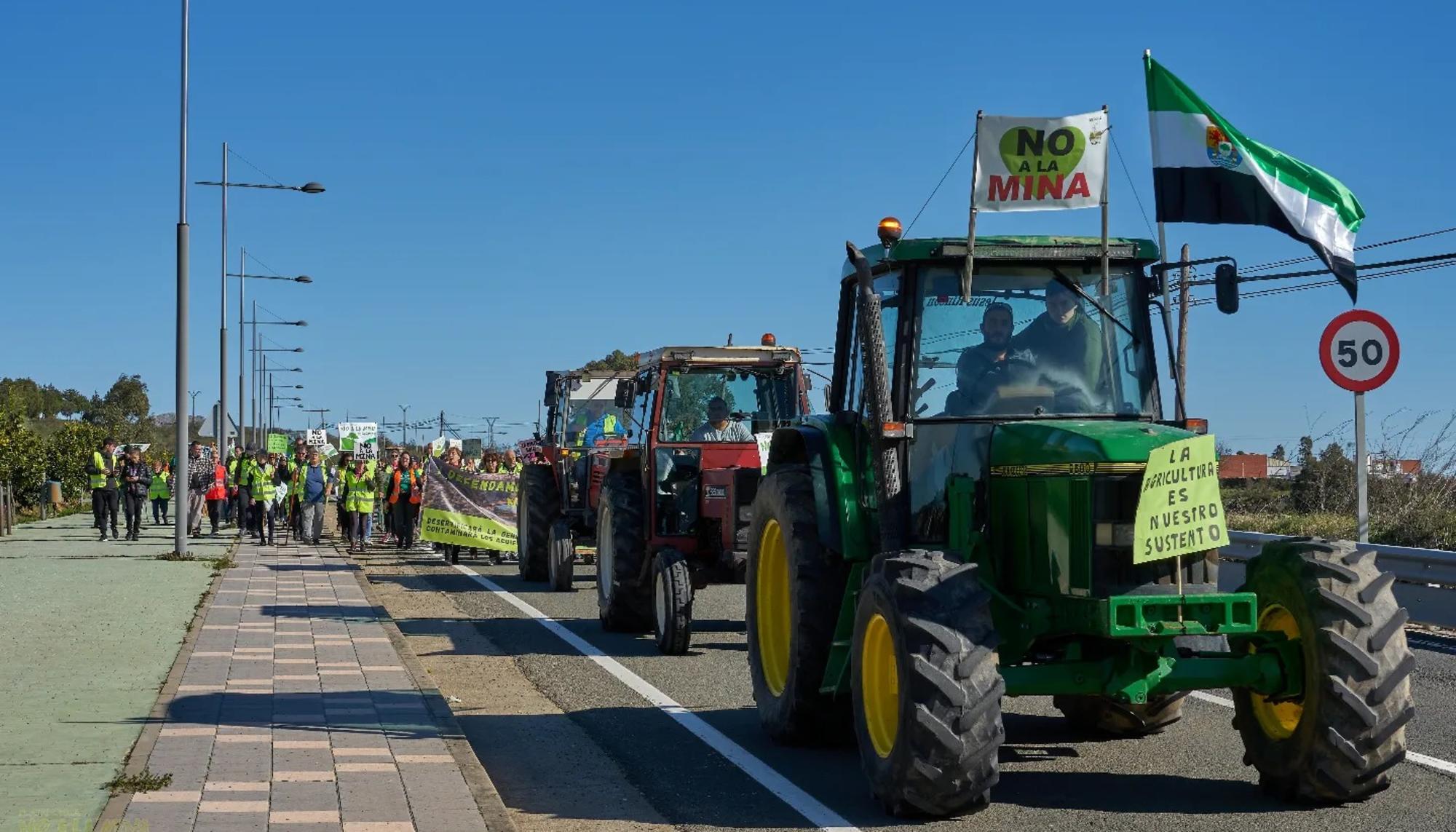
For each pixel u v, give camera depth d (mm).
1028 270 7730
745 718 9422
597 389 21281
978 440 7395
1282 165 8703
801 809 6855
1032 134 7395
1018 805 6773
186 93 23375
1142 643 6426
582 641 13430
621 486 14289
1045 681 6488
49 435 51531
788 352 14477
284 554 25172
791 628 8289
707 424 14211
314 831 5922
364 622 13836
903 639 6305
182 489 22734
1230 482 22422
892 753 6418
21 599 15594
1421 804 6668
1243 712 6934
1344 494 19078
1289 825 6336
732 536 12742
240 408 45812
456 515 23641
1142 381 7688
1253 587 6918
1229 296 7469
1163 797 6891
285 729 8156
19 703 8922
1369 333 13328
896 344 7633
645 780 7570
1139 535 6242
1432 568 12711
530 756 8211
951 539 7184
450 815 6219
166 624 13352
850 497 7887
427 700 9250
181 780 6824
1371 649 6324
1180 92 8836
